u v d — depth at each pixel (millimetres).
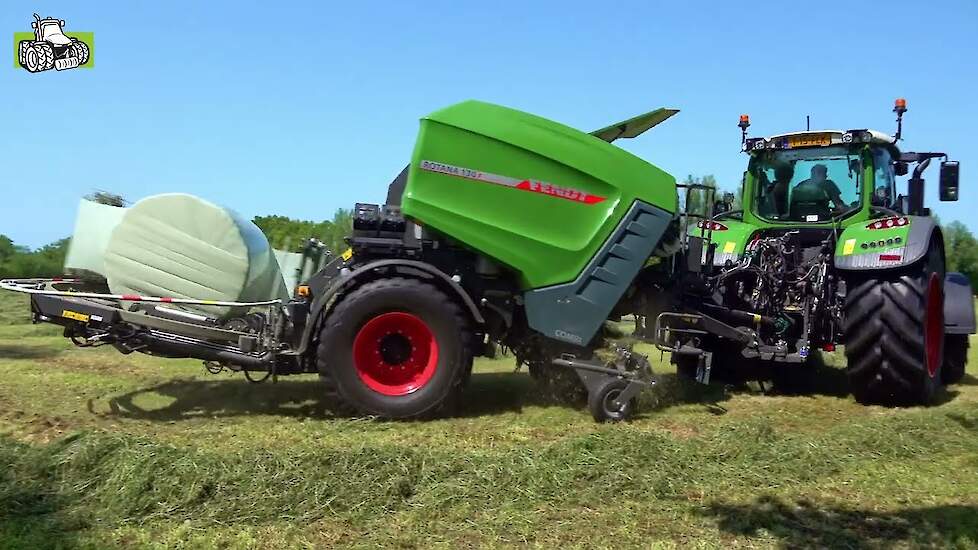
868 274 6520
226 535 3418
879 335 6328
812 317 6719
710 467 4477
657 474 4266
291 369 5660
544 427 5441
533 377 6492
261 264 5797
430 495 3881
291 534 3445
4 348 8852
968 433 5371
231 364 5617
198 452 4348
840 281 6859
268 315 5551
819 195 7582
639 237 5703
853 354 6477
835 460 4645
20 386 6473
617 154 5762
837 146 7523
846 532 3566
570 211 5629
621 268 5684
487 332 5844
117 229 5520
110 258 5523
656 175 5828
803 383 7621
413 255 5801
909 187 8203
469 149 5520
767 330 6848
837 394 7090
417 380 5527
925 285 6371
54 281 6016
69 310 5355
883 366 6332
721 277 6961
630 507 3859
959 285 7703
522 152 5570
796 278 6895
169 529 3477
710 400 6703
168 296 5527
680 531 3561
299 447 4582
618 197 5676
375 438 5008
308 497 3791
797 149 7684
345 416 5629
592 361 5703
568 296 5637
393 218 5797
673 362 7617
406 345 5527
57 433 4992
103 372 7270
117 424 5277
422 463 4234
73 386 6520
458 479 4086
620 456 4496
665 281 6398
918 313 6246
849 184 7512
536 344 5984
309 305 5645
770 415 6082
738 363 7582
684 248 6332
